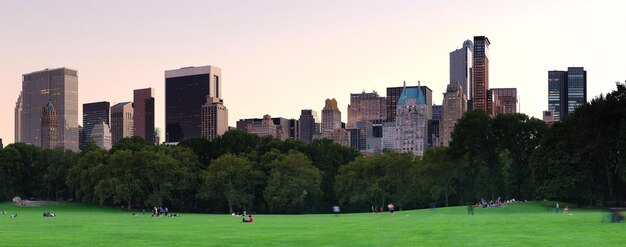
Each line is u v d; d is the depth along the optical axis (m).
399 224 74.00
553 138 135.88
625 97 120.38
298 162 171.12
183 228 72.56
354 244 49.38
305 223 82.50
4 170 195.75
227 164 172.38
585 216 85.75
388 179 165.75
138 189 169.50
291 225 77.25
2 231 67.75
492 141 160.00
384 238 54.09
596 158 124.81
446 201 162.12
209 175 169.62
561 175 128.12
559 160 128.25
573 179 124.88
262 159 186.75
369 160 172.50
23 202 181.12
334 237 56.03
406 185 165.00
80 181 179.38
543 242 48.50
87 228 73.44
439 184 162.25
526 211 119.25
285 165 170.62
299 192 167.00
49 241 54.00
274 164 172.62
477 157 157.50
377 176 170.75
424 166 160.25
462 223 73.50
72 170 184.50
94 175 170.62
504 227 65.06
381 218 96.12
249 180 174.62
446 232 59.44
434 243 48.97
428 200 178.12
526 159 159.88
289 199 167.12
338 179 173.38
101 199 165.12
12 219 101.62
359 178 172.00
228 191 169.25
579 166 126.56
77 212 152.25
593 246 45.50
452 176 161.12
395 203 167.50
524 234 55.75
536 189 135.12
